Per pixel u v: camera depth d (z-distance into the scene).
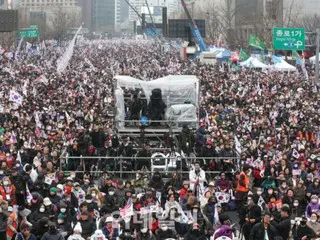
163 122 46.69
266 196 30.69
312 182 32.00
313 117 51.81
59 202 26.53
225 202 32.34
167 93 47.78
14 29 63.03
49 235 23.11
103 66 114.00
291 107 57.19
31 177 31.02
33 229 24.52
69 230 25.39
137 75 90.25
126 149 39.22
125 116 47.19
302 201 30.48
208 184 31.98
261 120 49.72
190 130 43.66
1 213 25.17
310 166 34.59
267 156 36.03
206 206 27.52
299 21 179.62
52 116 51.78
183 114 46.84
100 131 40.75
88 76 90.31
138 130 46.47
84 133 40.94
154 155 38.81
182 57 135.50
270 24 170.00
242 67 99.19
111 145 40.50
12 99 54.19
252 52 137.50
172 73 93.88
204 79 82.25
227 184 32.59
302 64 87.12
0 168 32.16
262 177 33.81
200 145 41.59
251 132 46.22
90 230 24.94
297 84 77.50
